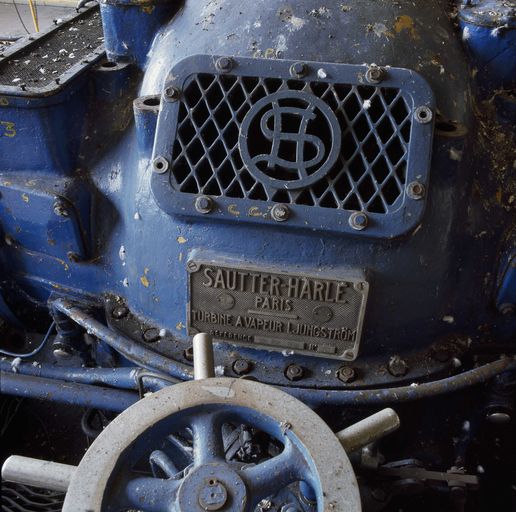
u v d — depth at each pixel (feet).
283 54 4.23
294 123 4.06
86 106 4.96
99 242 4.98
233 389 2.92
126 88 4.99
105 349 5.19
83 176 4.91
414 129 3.93
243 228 4.11
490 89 4.51
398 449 4.91
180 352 4.60
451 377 4.32
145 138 4.38
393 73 4.02
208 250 4.22
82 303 5.11
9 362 5.15
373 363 4.49
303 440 2.74
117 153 4.85
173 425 2.87
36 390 4.86
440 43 4.37
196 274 4.22
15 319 5.84
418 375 4.43
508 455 5.58
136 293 4.80
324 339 4.30
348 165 3.98
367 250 4.05
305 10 4.33
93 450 2.68
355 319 4.17
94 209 4.92
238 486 2.64
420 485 4.27
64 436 6.22
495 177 4.39
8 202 4.91
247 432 4.23
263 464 2.77
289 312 4.24
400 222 3.87
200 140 4.12
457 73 4.34
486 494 5.39
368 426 2.88
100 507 2.53
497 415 4.70
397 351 4.50
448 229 4.16
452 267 4.32
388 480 4.32
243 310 4.30
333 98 4.07
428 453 4.89
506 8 4.41
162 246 4.39
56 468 2.68
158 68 4.65
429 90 4.00
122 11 4.73
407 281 4.16
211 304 4.33
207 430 2.85
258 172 3.97
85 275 5.08
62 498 5.27
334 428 4.66
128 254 4.73
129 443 2.71
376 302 4.19
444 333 4.61
